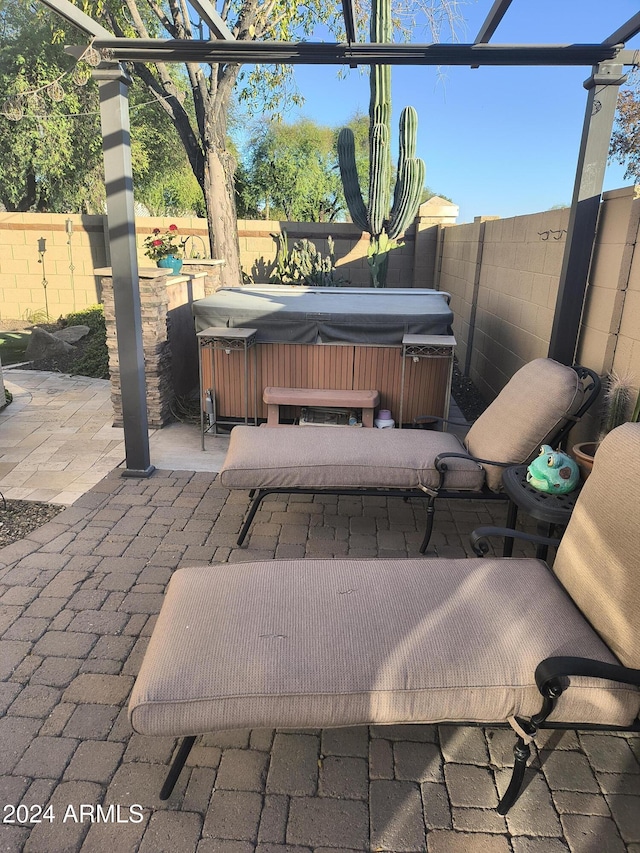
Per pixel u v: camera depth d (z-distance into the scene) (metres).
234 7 9.55
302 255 9.66
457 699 1.72
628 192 3.41
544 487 2.87
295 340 5.14
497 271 6.57
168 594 2.20
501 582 2.18
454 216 10.52
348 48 3.56
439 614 1.99
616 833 1.81
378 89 8.84
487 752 2.12
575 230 3.79
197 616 1.99
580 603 2.05
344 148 9.66
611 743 2.18
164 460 4.77
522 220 5.61
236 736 2.16
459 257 8.86
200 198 17.77
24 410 6.05
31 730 2.15
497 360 6.49
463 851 1.75
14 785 1.94
